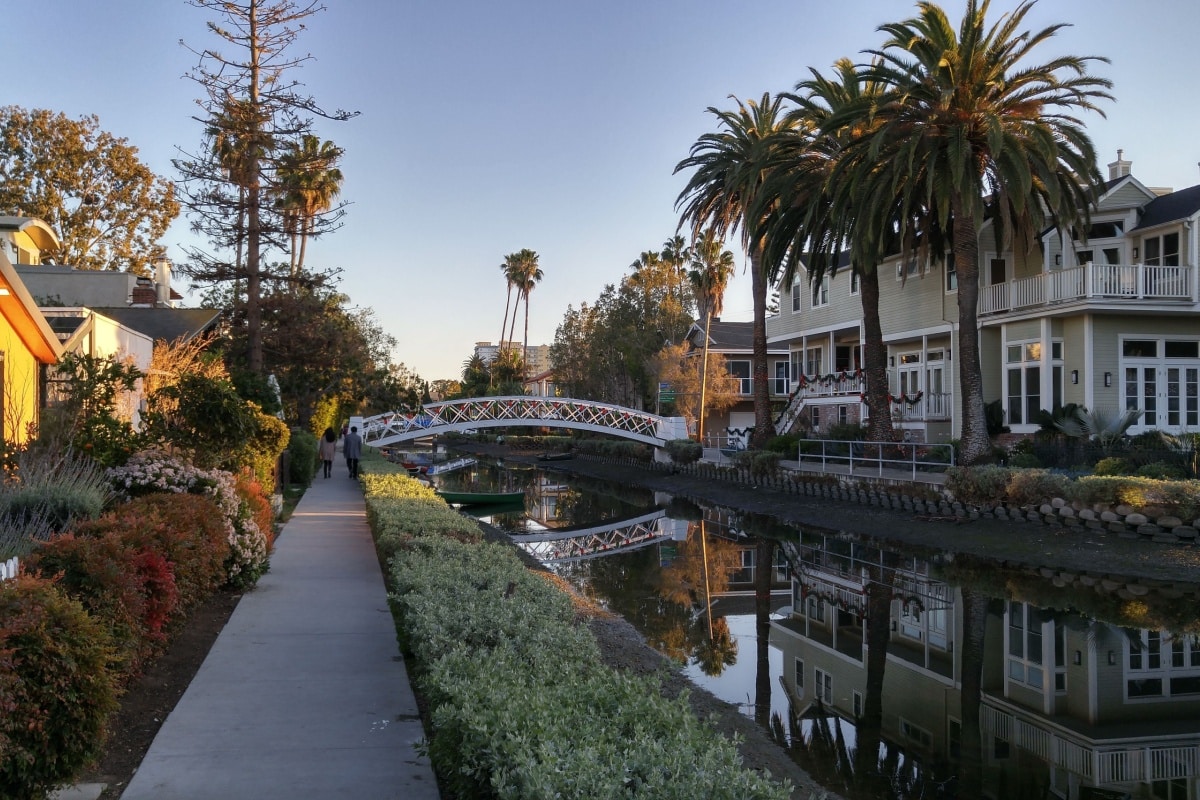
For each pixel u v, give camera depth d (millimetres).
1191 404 25781
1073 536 18906
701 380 47344
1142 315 25375
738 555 21938
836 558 21062
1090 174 22484
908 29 22906
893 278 34156
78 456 11672
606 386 57938
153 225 43406
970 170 21938
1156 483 18000
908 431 32438
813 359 43000
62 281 26484
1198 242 24516
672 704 5207
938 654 12789
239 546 11578
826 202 26688
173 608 7824
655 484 41438
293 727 6492
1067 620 14633
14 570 6340
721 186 33531
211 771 5629
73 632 5023
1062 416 25062
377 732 6406
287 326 29656
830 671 11867
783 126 29719
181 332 22094
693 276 53906
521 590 8719
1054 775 8266
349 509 22703
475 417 43531
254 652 8641
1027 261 28625
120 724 6484
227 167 23406
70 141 41000
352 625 9820
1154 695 10930
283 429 19828
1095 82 22000
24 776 4652
